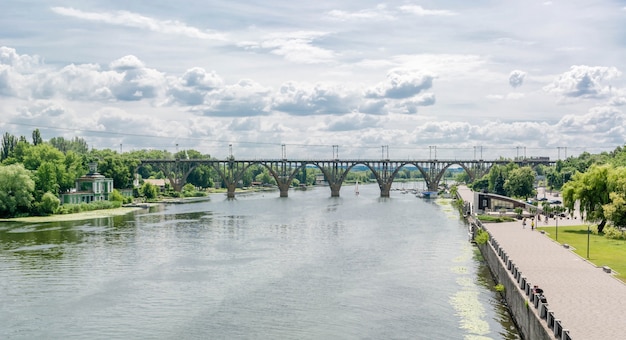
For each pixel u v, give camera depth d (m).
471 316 61.22
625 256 76.81
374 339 54.91
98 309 66.38
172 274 84.50
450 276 81.12
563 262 72.31
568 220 131.88
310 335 56.56
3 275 84.12
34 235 128.00
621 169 103.62
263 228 142.12
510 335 54.75
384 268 87.56
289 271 86.12
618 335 42.28
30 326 60.59
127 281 80.06
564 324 45.09
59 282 79.62
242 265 91.19
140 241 118.31
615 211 94.81
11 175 166.50
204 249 107.50
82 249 107.50
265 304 67.69
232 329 58.84
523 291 54.97
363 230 137.12
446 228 140.50
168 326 60.09
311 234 129.75
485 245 92.81
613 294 54.84
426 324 58.91
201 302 68.94
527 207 153.75
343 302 68.00
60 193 197.62
